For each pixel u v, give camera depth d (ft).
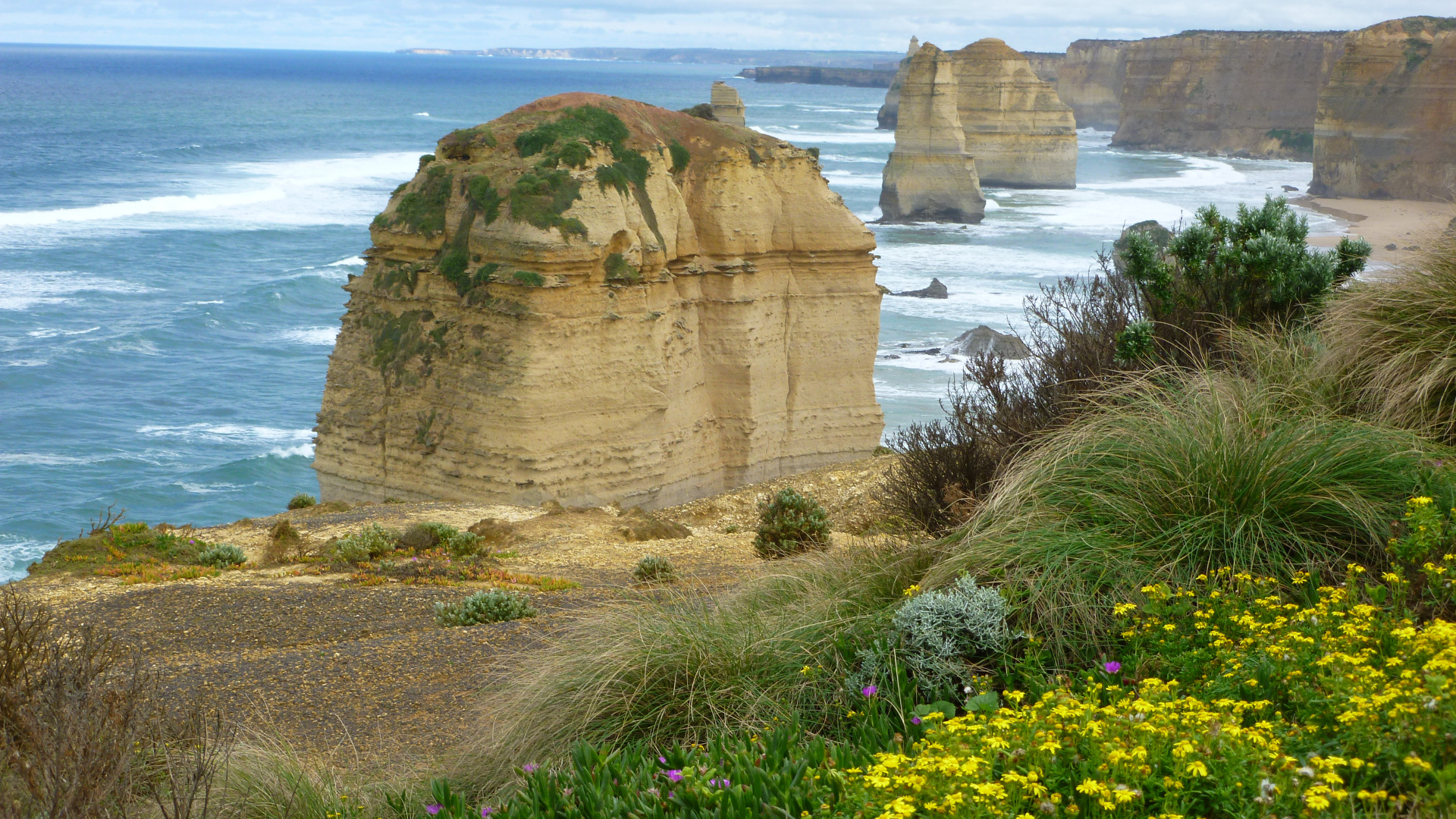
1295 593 20.86
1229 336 33.50
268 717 29.66
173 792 18.67
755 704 21.49
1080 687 19.80
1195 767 13.17
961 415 40.06
